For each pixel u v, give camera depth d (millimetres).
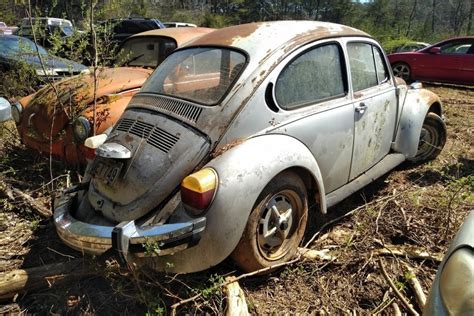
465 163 5098
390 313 2639
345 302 2771
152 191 2705
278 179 2854
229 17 50531
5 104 5305
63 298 2832
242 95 2850
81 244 2711
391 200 3936
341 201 3771
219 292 2701
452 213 3572
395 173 4773
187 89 3068
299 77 3164
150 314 2553
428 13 63344
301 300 2801
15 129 5602
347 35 3676
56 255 3289
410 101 4465
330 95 3412
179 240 2486
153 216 2691
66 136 4430
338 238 3457
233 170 2588
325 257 3111
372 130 3861
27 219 3814
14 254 3293
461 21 57781
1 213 3900
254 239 2764
